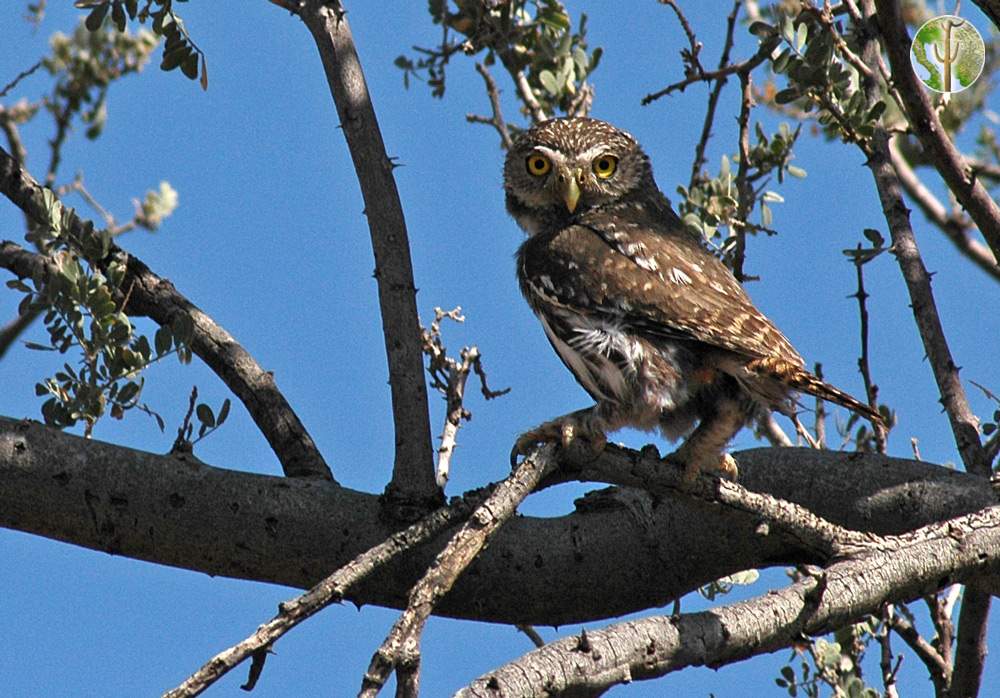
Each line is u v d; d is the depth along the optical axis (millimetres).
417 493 9016
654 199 12961
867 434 12070
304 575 9047
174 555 8984
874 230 11023
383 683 6449
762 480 10070
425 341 10617
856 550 8336
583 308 10953
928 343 10578
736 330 10125
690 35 12305
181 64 10180
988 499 9750
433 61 13727
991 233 10477
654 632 7359
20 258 10469
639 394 10312
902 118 14562
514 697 6785
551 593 9398
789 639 7793
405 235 9227
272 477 9164
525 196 12922
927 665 11203
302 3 9641
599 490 9711
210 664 6547
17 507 8773
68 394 9156
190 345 10086
